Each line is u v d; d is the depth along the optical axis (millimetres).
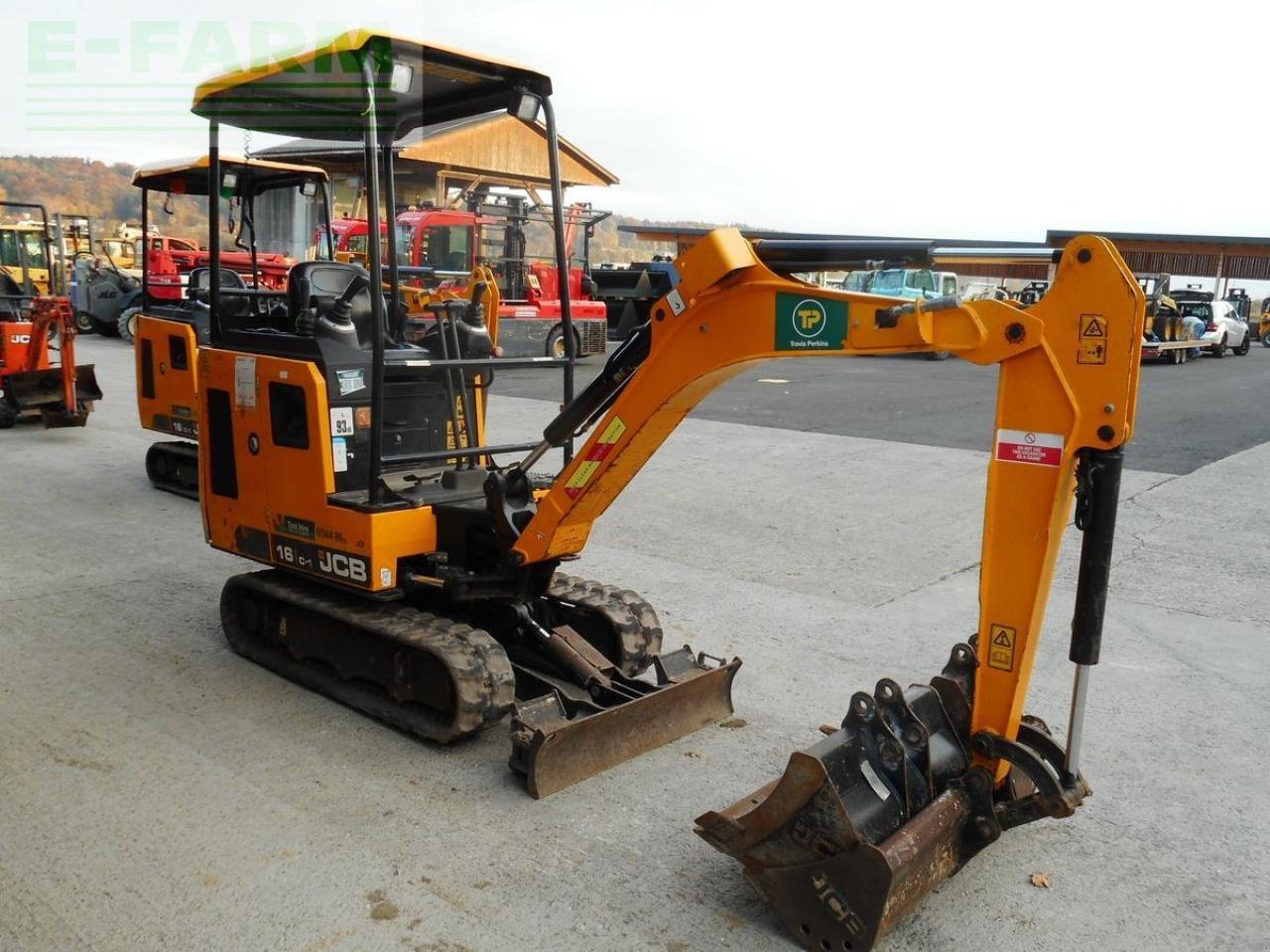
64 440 10945
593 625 4844
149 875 3299
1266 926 3174
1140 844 3615
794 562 6922
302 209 8445
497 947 2984
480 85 4590
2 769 3980
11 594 6020
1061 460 2865
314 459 4477
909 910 3027
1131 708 4711
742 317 3400
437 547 4527
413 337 5664
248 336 4863
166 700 4648
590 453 3926
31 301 12008
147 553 6930
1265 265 35406
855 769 3057
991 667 3098
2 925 3027
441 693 4203
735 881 3346
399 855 3443
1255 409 14898
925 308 2982
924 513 8258
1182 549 7234
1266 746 4375
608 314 23094
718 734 4398
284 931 3027
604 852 3494
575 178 27984
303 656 4906
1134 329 2723
